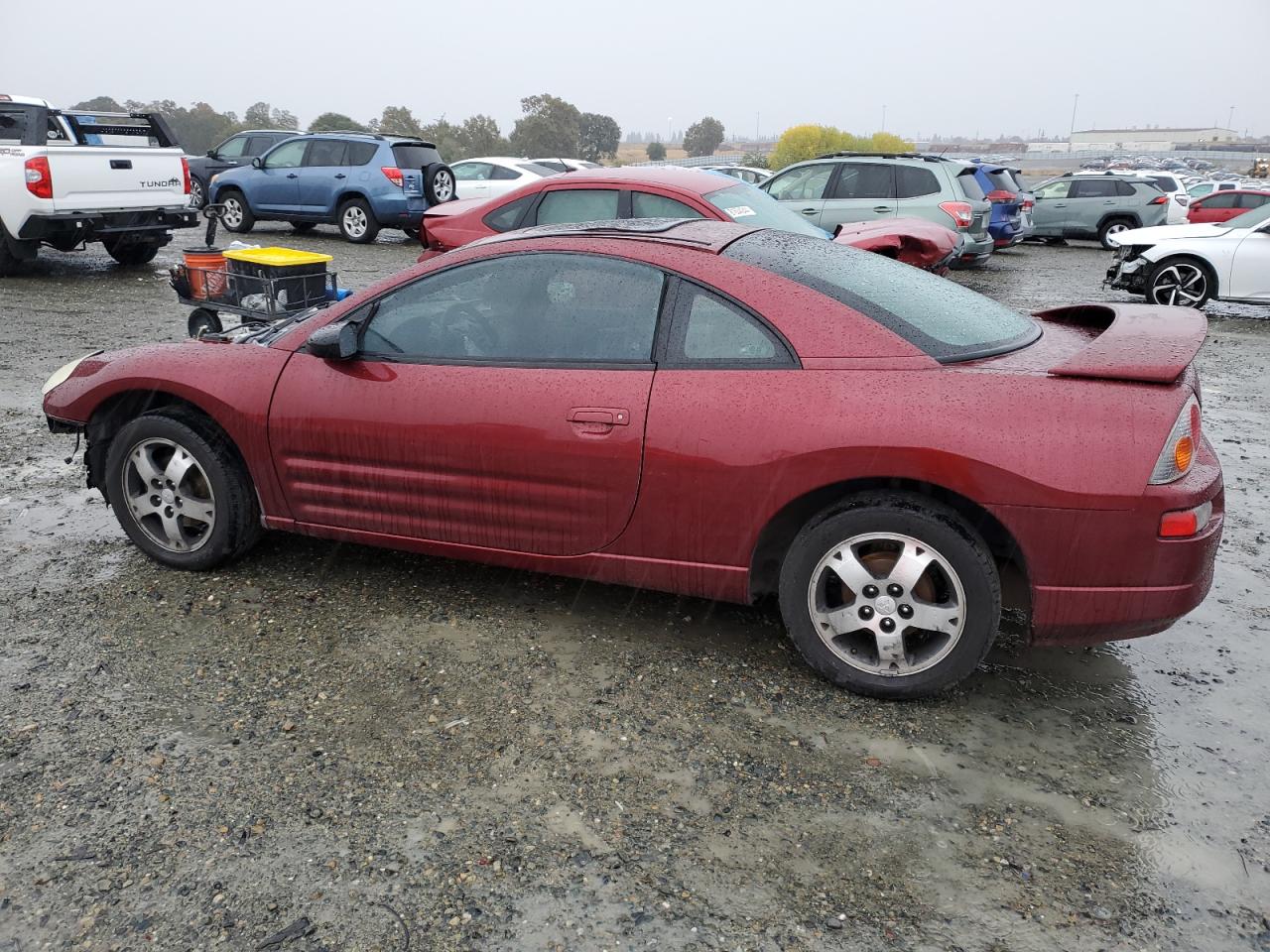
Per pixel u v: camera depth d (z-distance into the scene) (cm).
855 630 312
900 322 314
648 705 314
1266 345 997
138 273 1288
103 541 436
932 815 263
